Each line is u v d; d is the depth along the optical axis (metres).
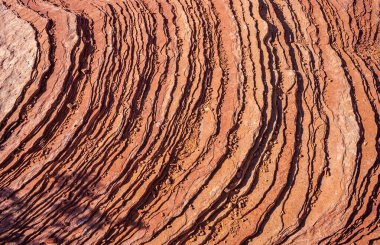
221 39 11.89
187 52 11.31
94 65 10.73
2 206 8.62
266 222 8.81
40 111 9.70
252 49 11.51
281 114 10.27
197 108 10.27
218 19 12.36
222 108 10.29
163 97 10.40
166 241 8.53
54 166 9.13
